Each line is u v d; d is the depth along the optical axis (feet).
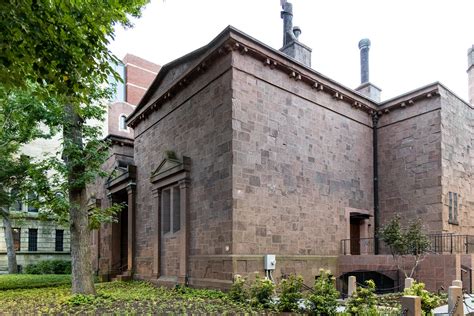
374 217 62.39
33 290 53.98
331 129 57.47
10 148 56.29
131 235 66.28
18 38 18.63
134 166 68.49
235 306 35.32
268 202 46.93
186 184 51.47
